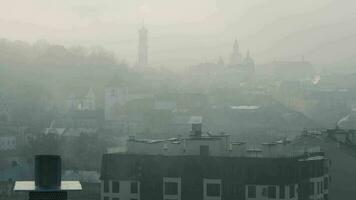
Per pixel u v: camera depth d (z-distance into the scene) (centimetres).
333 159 10525
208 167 9944
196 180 10000
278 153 10150
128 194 10300
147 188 10256
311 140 10700
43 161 2731
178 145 10400
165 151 10444
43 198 2675
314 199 10031
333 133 11019
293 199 9706
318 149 10619
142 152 10494
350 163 10431
